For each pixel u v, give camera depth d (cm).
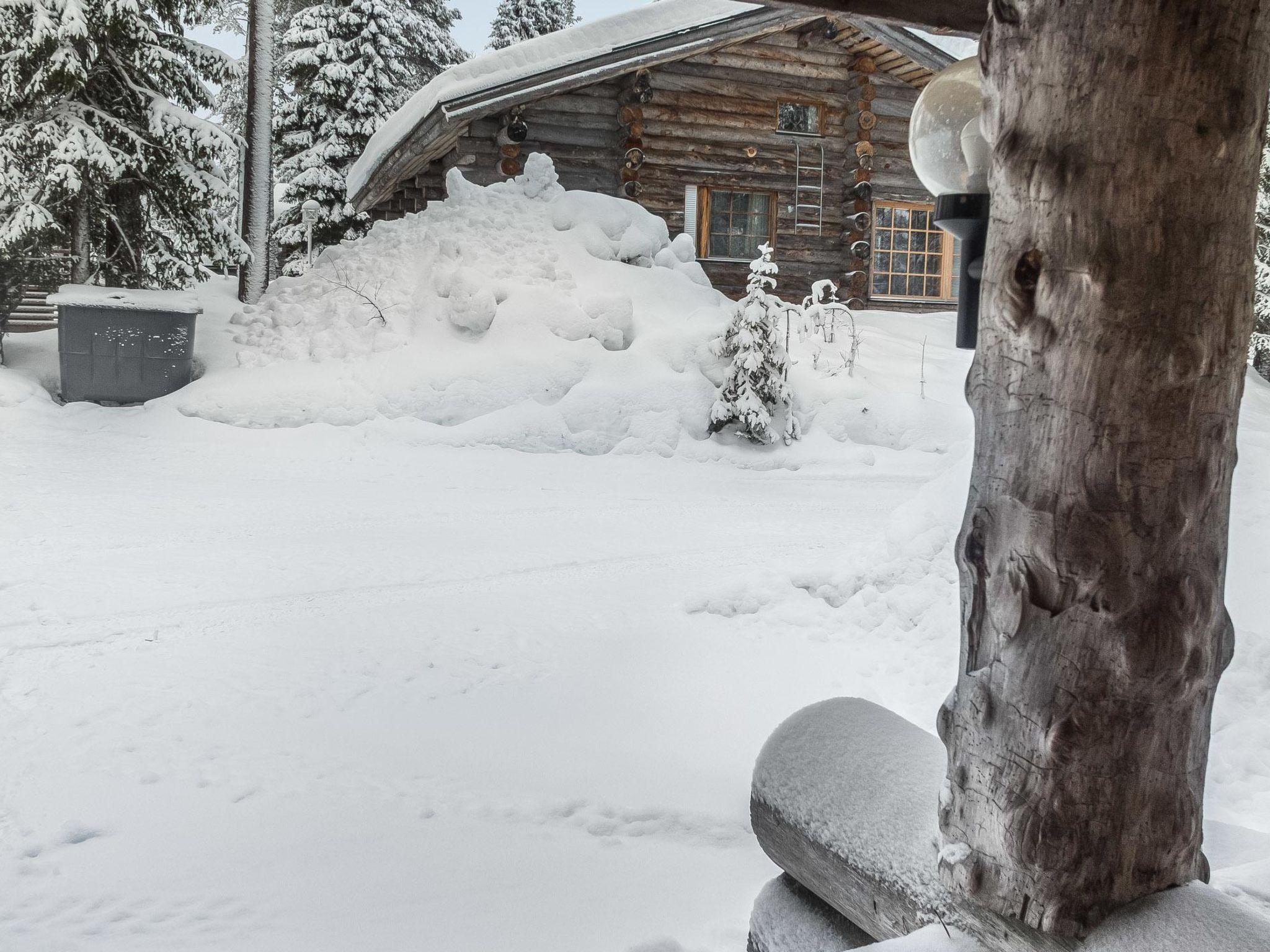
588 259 1544
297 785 374
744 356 1327
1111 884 151
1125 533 144
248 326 1470
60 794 362
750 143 1894
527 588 673
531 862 320
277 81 3538
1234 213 145
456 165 1769
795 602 616
